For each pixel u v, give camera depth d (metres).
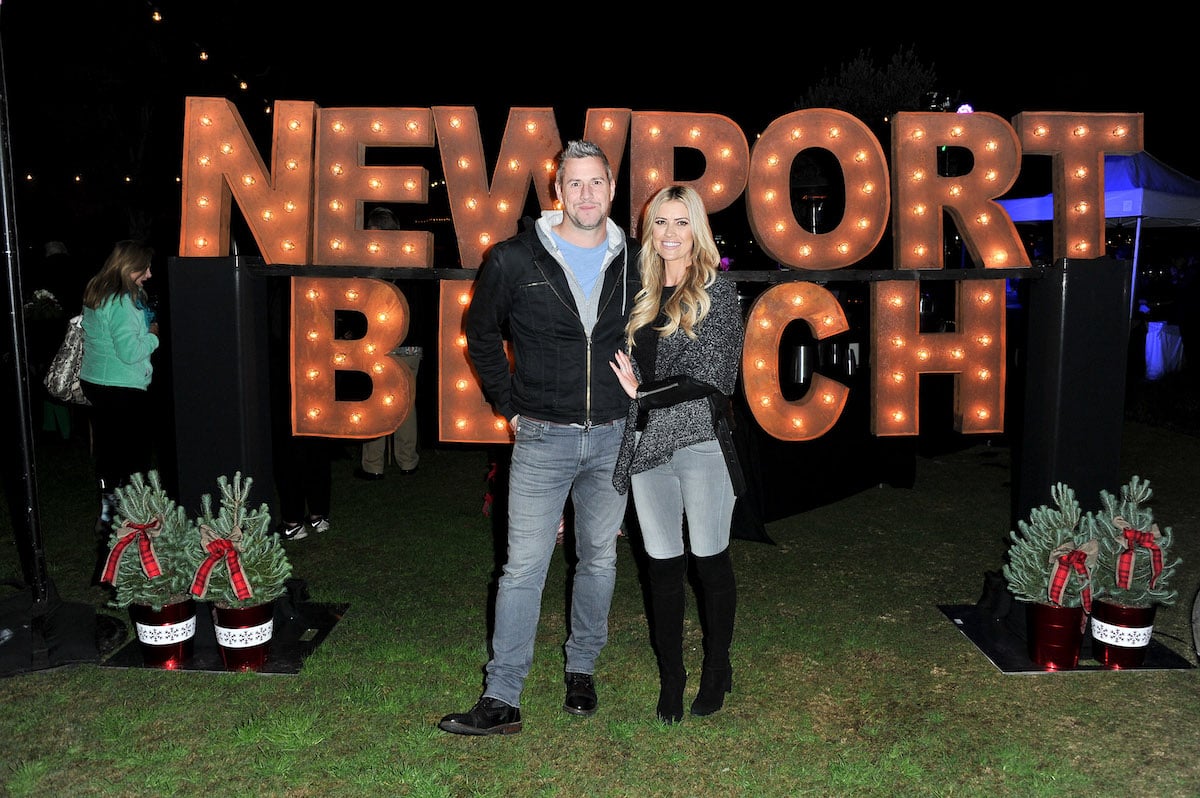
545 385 2.98
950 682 3.51
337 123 3.69
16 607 3.83
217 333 3.60
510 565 3.12
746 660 3.71
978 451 7.82
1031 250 13.44
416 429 6.91
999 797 2.77
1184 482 6.85
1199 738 3.09
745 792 2.80
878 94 8.88
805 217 6.86
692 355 2.96
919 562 4.99
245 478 3.69
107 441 4.79
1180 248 16.02
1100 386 3.75
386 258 3.74
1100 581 3.60
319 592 4.49
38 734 3.12
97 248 14.11
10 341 3.71
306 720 3.15
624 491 3.00
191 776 2.86
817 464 5.78
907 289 3.85
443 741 3.07
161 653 3.57
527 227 3.05
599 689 3.45
